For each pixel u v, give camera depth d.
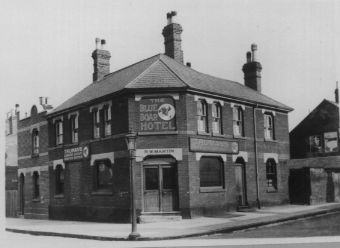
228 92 24.08
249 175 24.30
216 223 18.02
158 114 20.72
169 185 20.56
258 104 25.36
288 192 26.95
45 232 18.20
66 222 23.33
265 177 25.41
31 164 30.25
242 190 23.95
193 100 21.31
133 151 15.52
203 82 23.45
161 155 20.44
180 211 20.14
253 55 29.66
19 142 32.28
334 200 27.44
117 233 16.33
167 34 25.50
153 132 20.53
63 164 25.75
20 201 31.80
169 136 20.53
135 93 20.83
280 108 27.06
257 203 24.42
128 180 20.53
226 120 23.30
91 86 27.28
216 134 22.31
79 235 16.42
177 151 20.39
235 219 19.33
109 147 21.95
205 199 21.12
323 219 19.45
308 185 26.20
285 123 27.81
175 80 21.11
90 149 23.45
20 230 19.80
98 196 22.53
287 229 16.69
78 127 24.69
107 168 22.61
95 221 22.56
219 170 22.56
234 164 23.39
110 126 22.39
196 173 20.84
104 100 22.45
